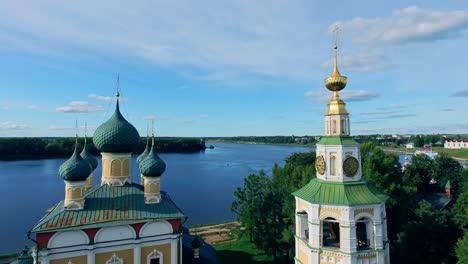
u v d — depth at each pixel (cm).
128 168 3306
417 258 3775
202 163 18925
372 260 2370
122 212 2844
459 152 18338
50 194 9788
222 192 10725
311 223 2450
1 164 16938
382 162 4784
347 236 2325
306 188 2691
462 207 4191
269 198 4709
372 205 2391
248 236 5359
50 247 2555
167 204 3120
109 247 2711
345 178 2506
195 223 7412
